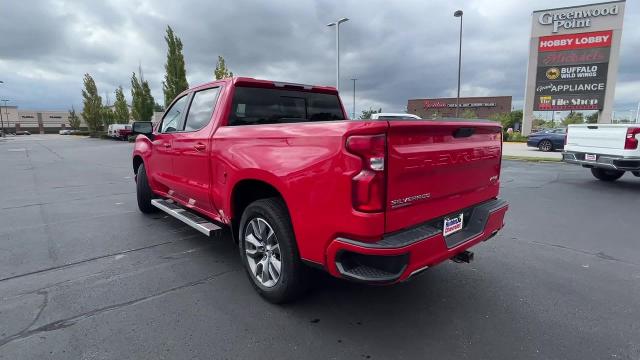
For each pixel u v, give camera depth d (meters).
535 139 21.61
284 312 2.99
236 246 4.57
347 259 2.46
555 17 25.94
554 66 26.53
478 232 3.07
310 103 4.49
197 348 2.52
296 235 2.70
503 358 2.42
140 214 6.24
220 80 3.96
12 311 2.99
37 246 4.57
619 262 4.07
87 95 55.16
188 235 5.01
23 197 7.83
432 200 2.66
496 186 3.51
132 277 3.66
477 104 61.94
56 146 29.83
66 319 2.88
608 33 24.69
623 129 8.07
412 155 2.42
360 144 2.23
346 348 2.53
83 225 5.53
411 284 3.49
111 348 2.52
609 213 6.28
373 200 2.25
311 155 2.51
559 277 3.68
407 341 2.61
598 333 2.71
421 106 65.00
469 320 2.88
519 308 3.06
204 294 3.30
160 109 47.56
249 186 3.38
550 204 6.98
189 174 4.15
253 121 3.92
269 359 2.41
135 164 6.26
